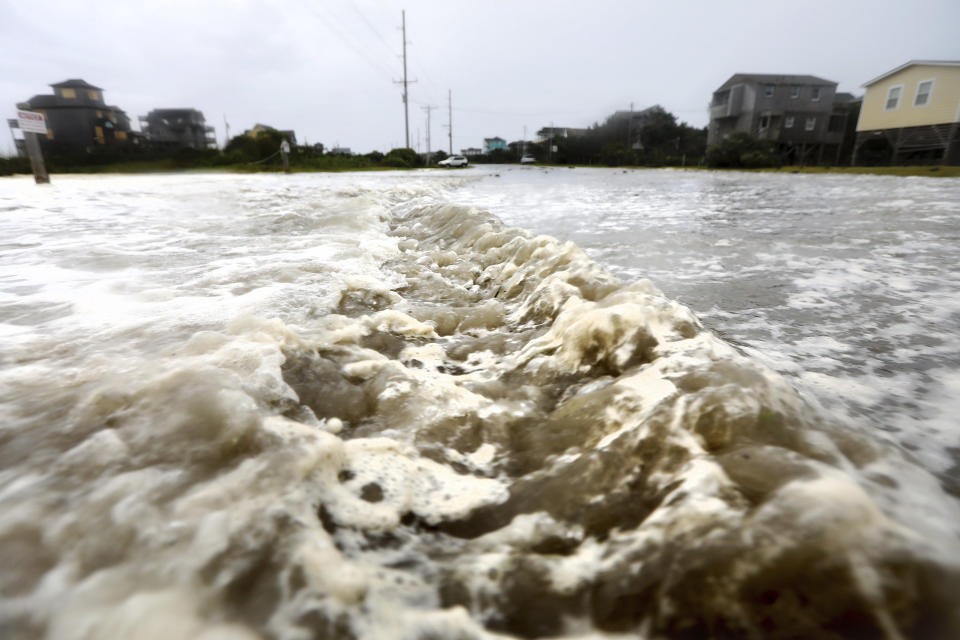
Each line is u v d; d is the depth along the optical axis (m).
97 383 1.68
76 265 3.87
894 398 1.94
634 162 51.91
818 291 3.63
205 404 1.46
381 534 1.16
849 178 20.64
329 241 5.29
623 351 1.99
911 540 0.88
